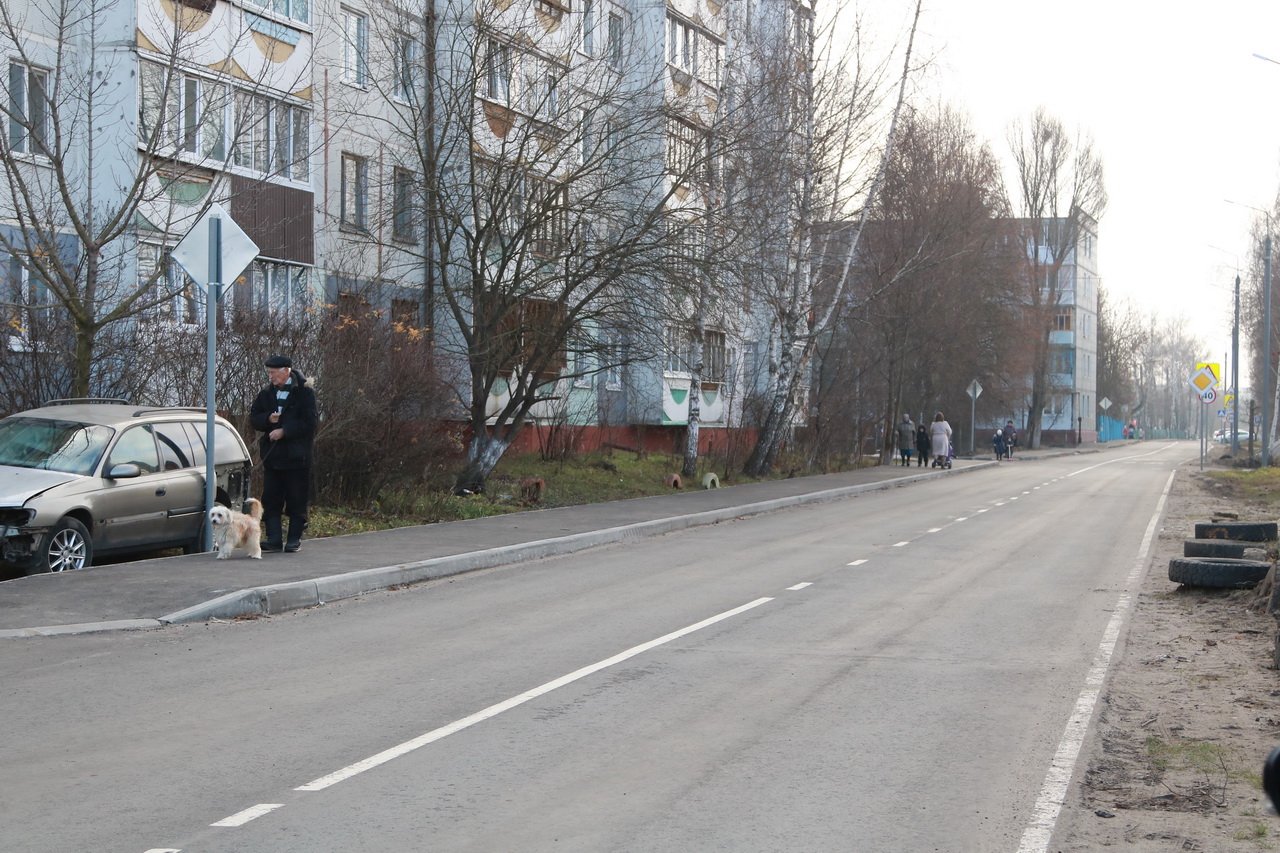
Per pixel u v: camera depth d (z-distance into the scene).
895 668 9.73
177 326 18.52
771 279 35.97
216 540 14.22
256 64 24.80
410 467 21.25
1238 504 29.95
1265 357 47.69
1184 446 105.31
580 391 35.00
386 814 5.96
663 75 28.25
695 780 6.64
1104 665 9.94
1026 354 64.81
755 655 10.20
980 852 5.57
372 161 26.97
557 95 25.17
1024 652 10.48
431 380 21.44
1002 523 24.06
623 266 23.75
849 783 6.62
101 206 21.58
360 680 9.05
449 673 9.34
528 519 21.45
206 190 23.33
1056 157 78.44
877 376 51.62
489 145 26.55
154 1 22.34
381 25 27.47
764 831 5.80
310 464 15.23
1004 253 59.44
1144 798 6.46
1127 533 22.02
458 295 25.58
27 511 12.91
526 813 6.02
